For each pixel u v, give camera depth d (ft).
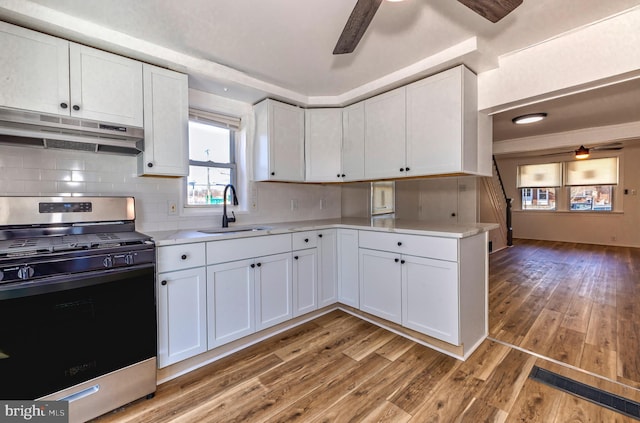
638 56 5.39
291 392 5.58
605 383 5.70
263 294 7.46
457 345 6.52
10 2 4.72
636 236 19.93
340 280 9.23
